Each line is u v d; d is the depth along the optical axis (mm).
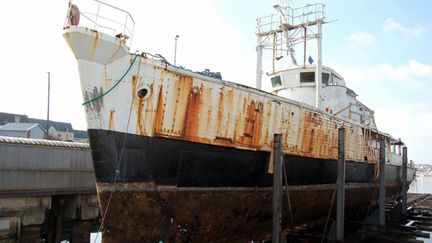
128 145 7059
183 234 7871
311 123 11062
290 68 14539
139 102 7172
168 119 7469
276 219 8781
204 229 8359
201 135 7938
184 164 7727
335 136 12602
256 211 9539
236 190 8820
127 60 7043
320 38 12836
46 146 13266
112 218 6977
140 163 7191
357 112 16406
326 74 14305
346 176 13898
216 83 8172
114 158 6961
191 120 7781
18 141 12531
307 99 14141
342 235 11055
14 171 12258
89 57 6742
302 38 13688
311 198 11688
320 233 12398
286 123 9969
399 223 17047
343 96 14867
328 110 14047
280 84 15000
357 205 16688
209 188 8227
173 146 7551
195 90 7816
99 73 6832
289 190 10500
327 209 13211
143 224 7270
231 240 9336
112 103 6945
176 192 7652
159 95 7352
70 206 14164
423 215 19922
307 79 14266
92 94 6844
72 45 6711
